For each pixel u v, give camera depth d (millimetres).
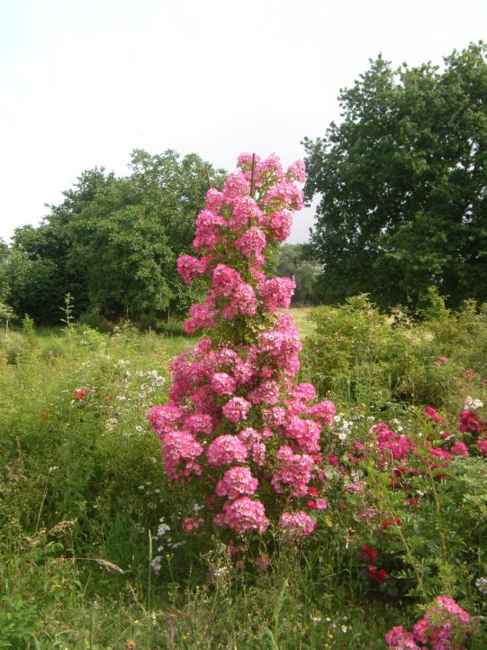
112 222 29172
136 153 30719
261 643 2639
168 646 2572
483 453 3578
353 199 20297
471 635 2453
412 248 17141
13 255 37500
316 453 3717
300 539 3338
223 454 3203
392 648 2439
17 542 3434
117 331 8680
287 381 3711
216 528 3465
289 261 53125
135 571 3492
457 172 18078
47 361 7914
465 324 8594
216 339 3699
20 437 4582
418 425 3801
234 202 3576
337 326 8000
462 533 2967
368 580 3232
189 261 3752
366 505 3340
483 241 17281
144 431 4598
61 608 2953
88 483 4227
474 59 18562
